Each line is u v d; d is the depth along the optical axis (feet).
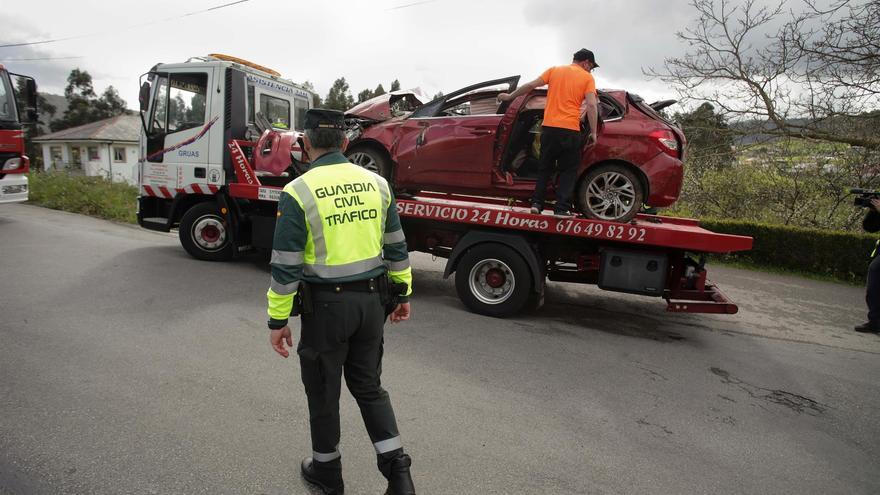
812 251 29.53
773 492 8.78
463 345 14.56
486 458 9.12
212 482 7.95
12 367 11.24
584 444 9.82
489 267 17.69
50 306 15.16
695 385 13.05
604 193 16.87
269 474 8.23
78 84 159.74
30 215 31.45
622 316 18.94
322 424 7.45
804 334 18.40
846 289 26.61
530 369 13.19
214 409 10.03
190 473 8.11
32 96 27.14
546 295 21.39
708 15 33.68
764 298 23.54
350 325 7.11
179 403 10.17
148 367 11.64
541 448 9.56
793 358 15.65
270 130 21.70
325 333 7.06
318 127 7.29
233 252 22.07
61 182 38.99
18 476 7.75
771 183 35.40
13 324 13.62
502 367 13.17
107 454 8.43
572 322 17.69
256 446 8.93
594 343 15.62
